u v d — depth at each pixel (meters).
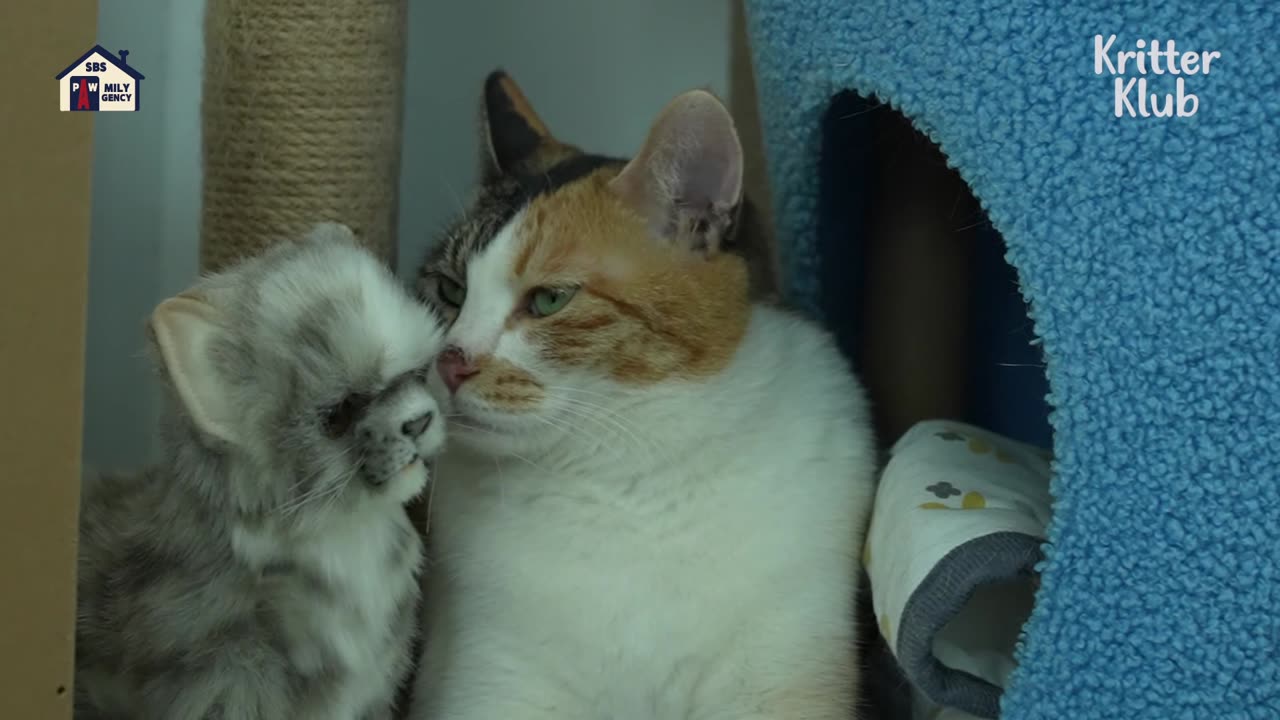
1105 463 0.89
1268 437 0.85
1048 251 0.91
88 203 0.77
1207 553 0.87
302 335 0.87
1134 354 0.88
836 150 1.30
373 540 0.94
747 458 1.09
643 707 1.08
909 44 0.98
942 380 1.42
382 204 1.25
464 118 1.64
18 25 0.73
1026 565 0.96
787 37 1.12
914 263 1.40
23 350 0.76
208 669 0.88
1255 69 0.84
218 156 1.22
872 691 1.21
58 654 0.79
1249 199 0.84
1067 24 0.90
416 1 1.59
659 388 1.06
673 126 1.08
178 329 0.84
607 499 1.07
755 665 1.07
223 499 0.88
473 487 1.11
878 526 1.08
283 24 1.17
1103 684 0.90
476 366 1.03
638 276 1.07
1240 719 0.87
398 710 1.10
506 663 1.07
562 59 1.66
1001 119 0.93
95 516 0.97
